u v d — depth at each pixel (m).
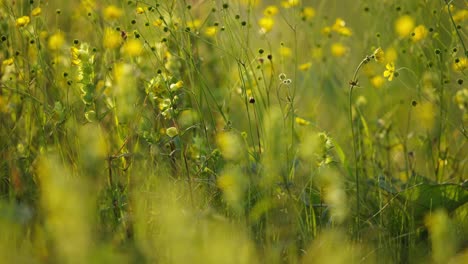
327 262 3.96
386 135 5.96
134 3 5.56
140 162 4.81
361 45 7.12
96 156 4.65
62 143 4.89
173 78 4.75
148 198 4.56
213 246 3.57
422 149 5.98
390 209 4.91
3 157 5.00
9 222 4.02
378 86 6.10
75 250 3.47
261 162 4.91
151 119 5.06
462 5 6.49
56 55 5.25
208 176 4.86
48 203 3.74
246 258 3.68
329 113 6.70
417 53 5.98
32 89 5.26
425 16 6.27
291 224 4.61
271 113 5.02
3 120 5.17
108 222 4.50
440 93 5.50
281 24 7.18
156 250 3.93
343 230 4.57
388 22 6.66
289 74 6.78
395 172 5.93
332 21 7.61
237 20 5.48
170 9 5.38
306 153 4.78
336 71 7.06
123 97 4.77
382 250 4.45
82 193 3.71
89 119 4.63
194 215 4.24
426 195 4.84
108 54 5.54
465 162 5.74
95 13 5.66
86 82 4.61
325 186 4.72
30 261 3.69
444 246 4.20
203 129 4.99
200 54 6.02
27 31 5.26
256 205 4.59
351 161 5.68
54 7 6.18
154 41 5.42
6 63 5.09
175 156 4.95
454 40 5.82
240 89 5.68
